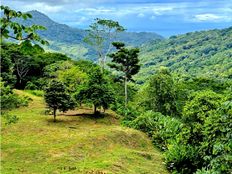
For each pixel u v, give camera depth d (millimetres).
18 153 33656
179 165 31453
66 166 30312
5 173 27516
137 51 69062
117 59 69188
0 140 38406
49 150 35125
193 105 34250
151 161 35906
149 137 48031
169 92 59500
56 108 50250
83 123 50562
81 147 36812
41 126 46000
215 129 11031
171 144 38531
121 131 45750
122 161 33156
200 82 77750
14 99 33562
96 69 58031
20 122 46500
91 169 29250
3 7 6285
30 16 6488
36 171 28828
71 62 84062
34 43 6508
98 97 54875
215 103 33562
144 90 61969
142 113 55281
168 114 59219
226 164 9820
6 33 6324
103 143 39625
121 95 76375
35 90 73250
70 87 62656
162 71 62625
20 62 75375
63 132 43844
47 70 75750
